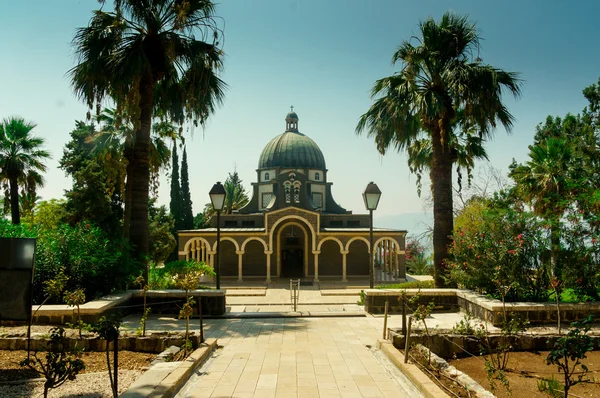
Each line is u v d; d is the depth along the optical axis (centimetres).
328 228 3825
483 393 646
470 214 2806
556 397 669
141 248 1569
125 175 2242
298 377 792
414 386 732
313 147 4625
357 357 923
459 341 938
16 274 800
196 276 1001
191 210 4738
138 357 886
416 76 1634
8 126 2681
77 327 1080
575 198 1404
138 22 1539
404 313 970
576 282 1252
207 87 1570
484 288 1348
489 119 1570
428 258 3872
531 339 950
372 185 1586
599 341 959
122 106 1557
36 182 2819
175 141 2300
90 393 665
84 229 1456
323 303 2034
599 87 2625
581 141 2497
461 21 1617
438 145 1659
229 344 1036
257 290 2855
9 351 900
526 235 1318
